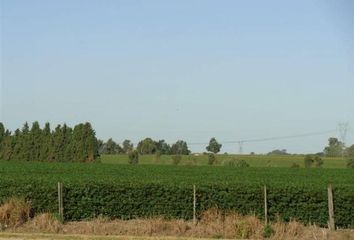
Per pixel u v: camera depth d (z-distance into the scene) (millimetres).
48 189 28422
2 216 26688
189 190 28266
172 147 137125
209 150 137625
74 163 75125
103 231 25984
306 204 27797
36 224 26531
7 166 60188
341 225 27562
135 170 57000
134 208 28531
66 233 25750
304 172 58719
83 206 28453
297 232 25672
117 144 145125
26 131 90438
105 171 52875
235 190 28109
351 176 48938
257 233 25156
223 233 25438
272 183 29422
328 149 128375
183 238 24797
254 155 133750
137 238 24578
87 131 86688
